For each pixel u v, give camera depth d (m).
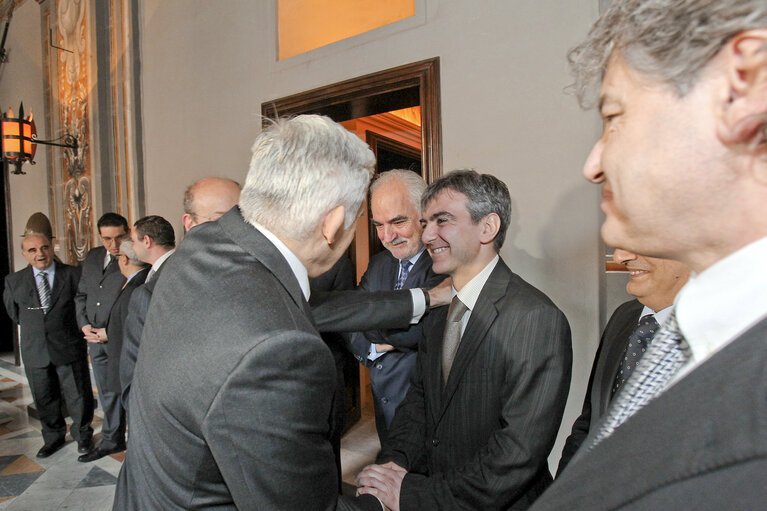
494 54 2.13
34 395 3.03
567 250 1.96
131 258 2.65
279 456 0.63
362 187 0.84
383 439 1.74
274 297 0.69
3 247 6.16
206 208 1.73
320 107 2.77
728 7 0.30
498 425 1.12
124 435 3.12
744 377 0.29
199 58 3.44
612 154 0.39
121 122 4.04
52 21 4.80
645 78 0.35
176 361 0.65
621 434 0.34
